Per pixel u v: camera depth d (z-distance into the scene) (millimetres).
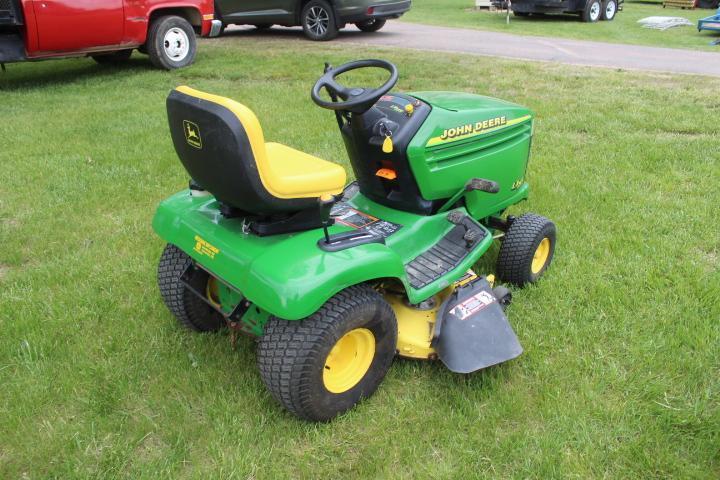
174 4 9234
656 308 3367
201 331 3234
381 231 3078
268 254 2422
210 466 2418
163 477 2357
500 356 2701
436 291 2861
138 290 3629
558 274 3752
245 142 2209
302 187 2430
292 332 2381
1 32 8047
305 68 9211
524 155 3760
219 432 2545
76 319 3320
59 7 7910
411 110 3055
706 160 5523
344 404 2605
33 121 6855
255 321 2732
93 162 5613
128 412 2680
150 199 4879
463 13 19406
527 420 2613
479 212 3557
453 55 10383
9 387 2830
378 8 11867
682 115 6797
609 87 8148
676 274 3689
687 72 9273
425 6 22078
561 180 5125
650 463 2365
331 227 2697
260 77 8828
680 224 4352
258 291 2338
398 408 2688
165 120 6879
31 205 4754
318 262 2359
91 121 6855
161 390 2781
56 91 8289
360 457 2449
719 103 7336
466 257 3084
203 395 2775
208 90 8055
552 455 2406
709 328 3156
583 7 16516
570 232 4273
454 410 2670
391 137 2980
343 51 10680
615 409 2646
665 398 2697
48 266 3852
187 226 2756
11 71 9852
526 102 7363
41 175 5289
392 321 2643
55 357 3035
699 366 2869
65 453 2469
